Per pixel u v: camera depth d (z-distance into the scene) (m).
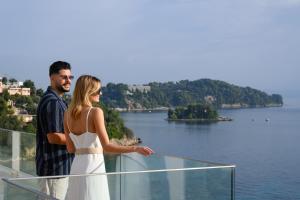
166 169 4.36
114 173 4.21
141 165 4.82
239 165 94.94
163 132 163.62
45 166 4.59
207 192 4.36
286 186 73.56
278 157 107.06
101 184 4.16
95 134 4.21
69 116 4.30
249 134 164.50
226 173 4.40
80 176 4.12
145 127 184.50
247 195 68.00
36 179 3.97
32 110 91.44
